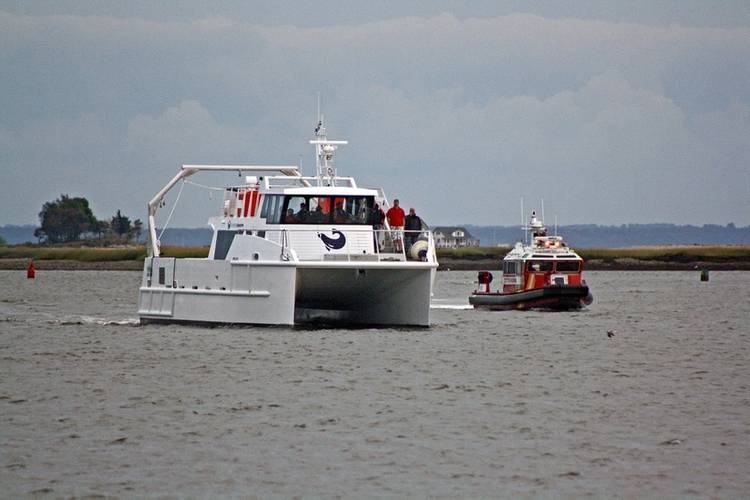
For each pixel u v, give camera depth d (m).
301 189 131.38
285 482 63.66
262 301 126.75
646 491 62.19
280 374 100.44
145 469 66.12
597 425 78.38
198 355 113.06
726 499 60.78
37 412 82.50
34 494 61.19
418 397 89.12
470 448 71.38
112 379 98.31
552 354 119.06
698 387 95.75
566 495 61.50
